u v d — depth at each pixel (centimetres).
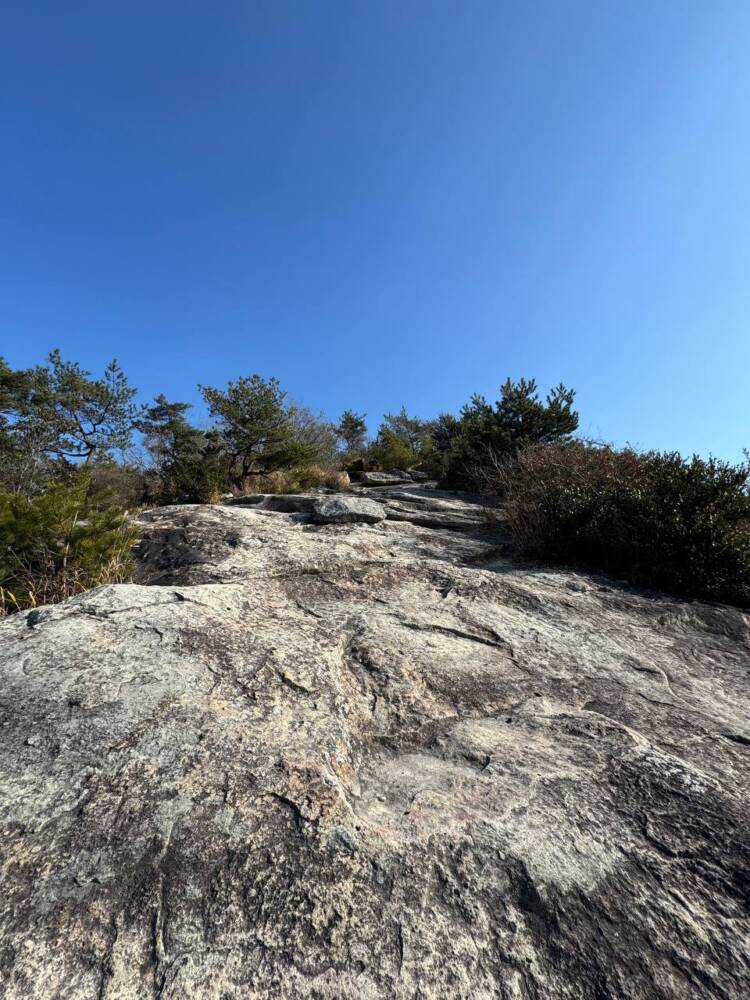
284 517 705
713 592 464
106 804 162
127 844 150
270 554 496
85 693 211
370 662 282
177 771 177
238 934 128
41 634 254
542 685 279
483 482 1096
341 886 142
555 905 142
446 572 461
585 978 124
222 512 680
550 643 335
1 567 388
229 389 1416
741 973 126
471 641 327
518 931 134
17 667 226
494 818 173
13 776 170
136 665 234
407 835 163
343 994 117
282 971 121
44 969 118
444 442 1867
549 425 1281
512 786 190
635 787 191
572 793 187
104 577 425
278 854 150
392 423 2973
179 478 1169
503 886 146
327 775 183
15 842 148
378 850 155
